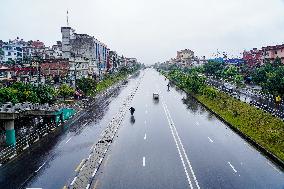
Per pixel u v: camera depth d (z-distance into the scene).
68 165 33.56
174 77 151.25
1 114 38.03
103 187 27.91
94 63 145.50
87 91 86.88
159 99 89.75
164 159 35.66
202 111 68.62
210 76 158.62
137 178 30.02
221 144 41.94
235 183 28.91
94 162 34.41
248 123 50.91
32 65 98.44
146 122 56.78
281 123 48.81
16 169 32.53
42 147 40.47
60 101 73.44
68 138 45.03
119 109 71.25
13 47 143.50
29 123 52.56
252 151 38.84
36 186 28.23
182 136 46.34
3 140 41.75
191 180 29.58
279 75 67.19
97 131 49.41
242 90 97.25
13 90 50.94
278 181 29.44
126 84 142.62
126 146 40.88
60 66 101.19
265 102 70.62
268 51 124.94
